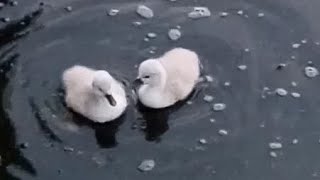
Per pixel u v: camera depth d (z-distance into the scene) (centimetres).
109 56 264
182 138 244
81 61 263
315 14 279
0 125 246
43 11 277
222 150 241
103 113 246
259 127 247
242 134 245
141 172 236
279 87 257
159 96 249
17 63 261
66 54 264
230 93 255
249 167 237
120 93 251
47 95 253
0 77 257
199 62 262
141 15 275
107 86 241
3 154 240
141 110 251
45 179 234
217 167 237
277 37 271
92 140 244
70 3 278
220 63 263
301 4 280
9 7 278
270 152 241
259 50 268
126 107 251
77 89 247
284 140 244
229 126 247
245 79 259
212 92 255
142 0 280
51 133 245
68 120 248
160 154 240
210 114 250
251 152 241
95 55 264
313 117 250
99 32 271
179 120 249
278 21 276
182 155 240
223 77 260
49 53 264
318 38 271
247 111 251
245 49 268
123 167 237
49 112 249
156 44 268
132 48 266
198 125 247
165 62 254
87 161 238
